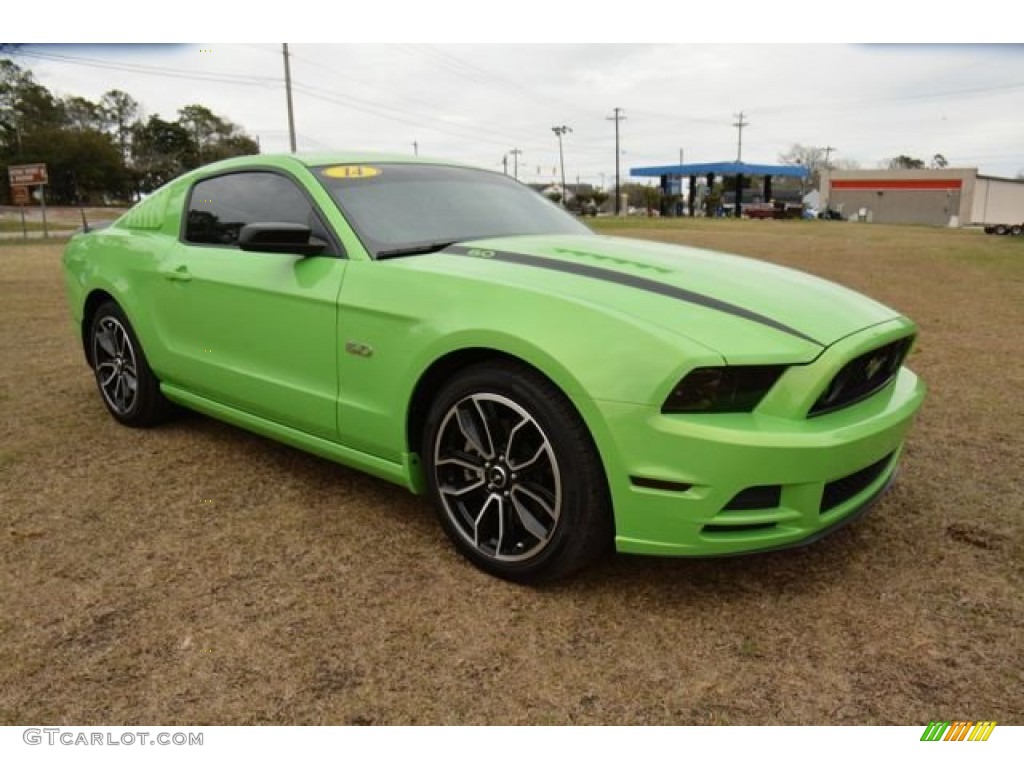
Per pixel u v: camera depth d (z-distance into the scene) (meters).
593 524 2.38
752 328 2.33
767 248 20.62
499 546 2.60
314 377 3.06
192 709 2.01
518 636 2.32
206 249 3.59
